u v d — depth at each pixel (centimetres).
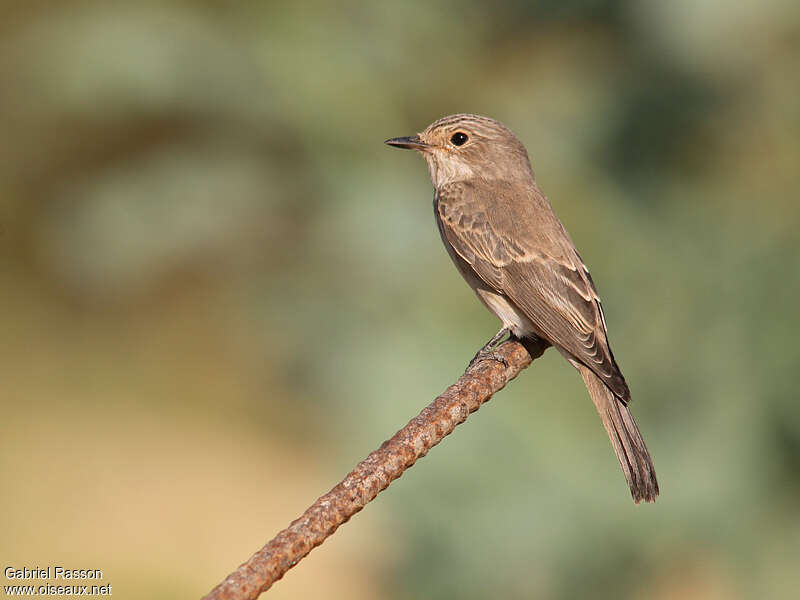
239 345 1783
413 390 1119
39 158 1644
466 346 1138
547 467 1117
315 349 1210
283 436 1747
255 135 1288
